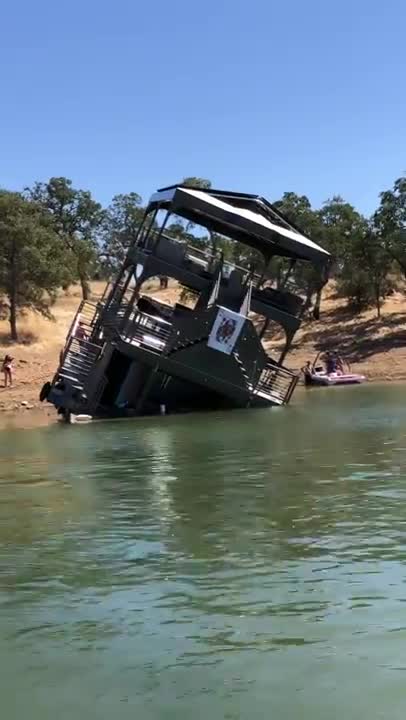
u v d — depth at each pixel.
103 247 100.25
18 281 58.88
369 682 7.73
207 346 35.75
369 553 11.95
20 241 57.31
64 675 8.18
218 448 23.89
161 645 8.82
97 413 35.88
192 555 12.25
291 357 61.88
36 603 10.37
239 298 38.12
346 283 71.44
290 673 7.98
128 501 16.45
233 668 8.16
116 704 7.52
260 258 70.88
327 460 20.64
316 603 9.90
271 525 13.90
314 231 71.38
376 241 63.84
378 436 24.94
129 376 36.12
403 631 8.89
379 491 16.38
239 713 7.26
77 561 12.20
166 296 85.69
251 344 36.34
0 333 58.50
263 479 18.30
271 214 38.22
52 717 7.34
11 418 37.50
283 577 10.98
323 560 11.69
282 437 25.83
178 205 34.97
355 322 68.00
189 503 15.98
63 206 98.25
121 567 11.80
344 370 56.25
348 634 8.88
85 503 16.45
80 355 37.50
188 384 37.03
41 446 26.36
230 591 10.49
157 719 7.22
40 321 63.00
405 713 7.14
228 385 36.19
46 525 14.65
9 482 19.48
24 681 8.09
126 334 35.47
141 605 10.12
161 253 36.59
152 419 33.84
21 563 12.23
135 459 22.34
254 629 9.16
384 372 54.69
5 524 14.86
